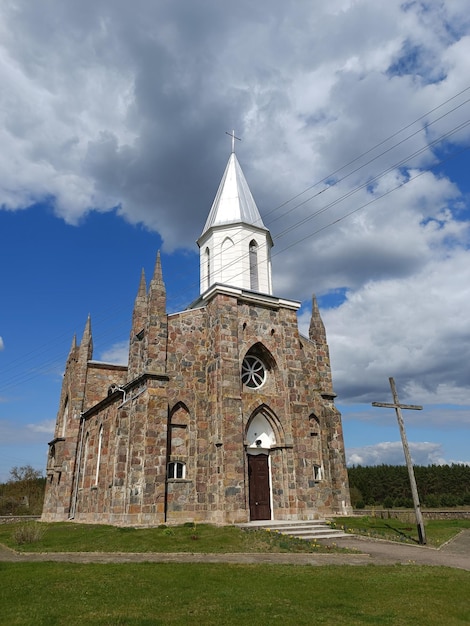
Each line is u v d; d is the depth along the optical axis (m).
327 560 20.33
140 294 40.84
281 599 13.34
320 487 37.53
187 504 30.58
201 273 42.62
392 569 18.08
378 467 90.69
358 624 11.26
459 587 14.95
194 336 34.56
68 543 24.53
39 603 12.75
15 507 73.06
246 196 43.12
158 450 30.08
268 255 41.88
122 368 51.72
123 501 30.67
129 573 16.52
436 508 68.62
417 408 29.00
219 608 12.34
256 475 33.56
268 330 36.62
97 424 41.97
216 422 31.89
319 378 41.91
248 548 22.61
